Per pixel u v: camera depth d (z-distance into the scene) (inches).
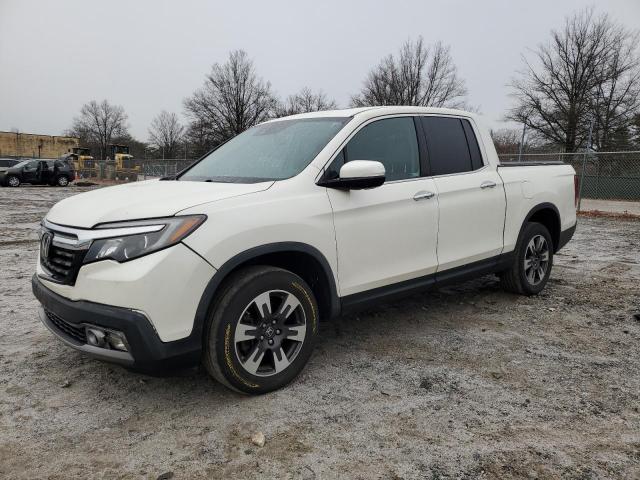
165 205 113.2
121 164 1600.6
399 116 161.5
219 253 112.0
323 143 142.4
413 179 158.1
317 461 100.1
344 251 136.6
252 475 96.1
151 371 108.9
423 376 137.3
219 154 169.6
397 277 150.9
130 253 105.7
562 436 108.6
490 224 180.9
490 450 103.5
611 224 502.0
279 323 125.6
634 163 772.6
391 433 109.7
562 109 1456.7
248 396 125.3
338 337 166.4
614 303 205.0
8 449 104.3
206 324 115.3
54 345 158.2
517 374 138.9
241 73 2005.4
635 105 1402.6
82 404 122.7
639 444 105.7
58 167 1214.9
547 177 210.1
